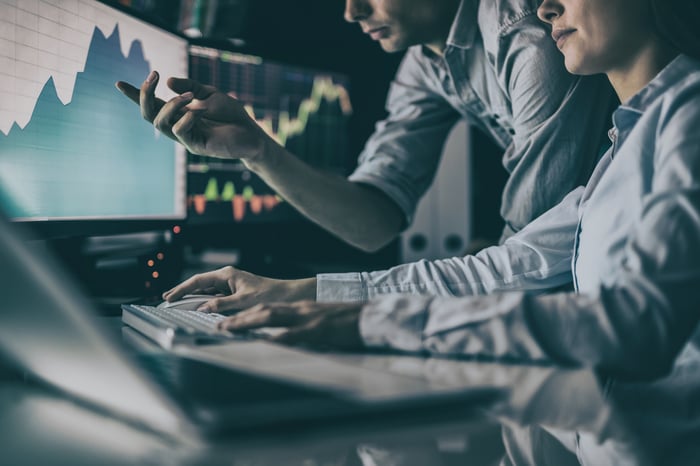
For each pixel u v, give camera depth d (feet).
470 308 1.87
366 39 7.43
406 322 1.90
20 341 1.44
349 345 1.95
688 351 2.11
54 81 3.24
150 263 4.10
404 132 4.97
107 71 3.78
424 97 5.01
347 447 1.18
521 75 3.80
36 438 1.24
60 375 1.46
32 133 3.06
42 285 1.17
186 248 6.33
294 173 4.05
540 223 3.16
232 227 5.85
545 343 1.77
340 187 4.43
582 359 1.76
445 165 7.02
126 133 4.00
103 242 4.86
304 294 2.92
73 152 3.43
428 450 1.21
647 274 1.79
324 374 1.50
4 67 2.83
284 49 6.33
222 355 1.72
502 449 1.25
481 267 3.04
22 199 2.98
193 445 1.15
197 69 5.56
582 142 3.76
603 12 2.57
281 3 7.72
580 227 2.66
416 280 3.00
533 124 3.82
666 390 1.98
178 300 2.93
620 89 2.76
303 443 1.17
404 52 7.41
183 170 4.82
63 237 3.28
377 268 6.45
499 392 1.42
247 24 7.67
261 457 1.11
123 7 3.94
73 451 1.15
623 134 2.53
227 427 1.15
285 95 6.41
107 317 2.92
